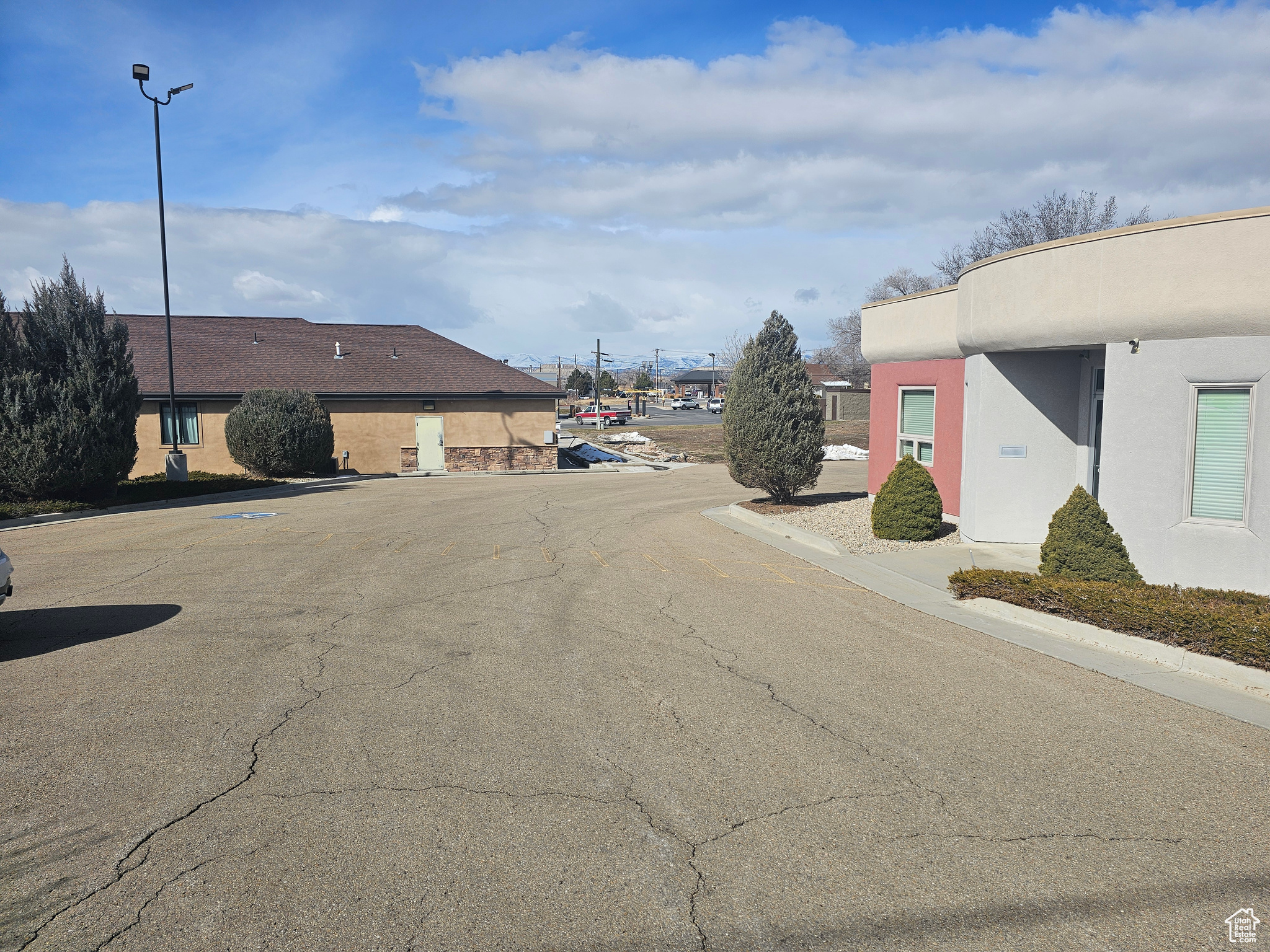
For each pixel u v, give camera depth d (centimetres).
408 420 3334
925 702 714
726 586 1173
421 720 673
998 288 1285
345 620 980
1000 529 1430
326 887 441
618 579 1216
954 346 1577
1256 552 1005
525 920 414
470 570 1277
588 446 4116
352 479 2925
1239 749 614
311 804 530
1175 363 1055
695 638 910
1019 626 961
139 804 532
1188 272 1022
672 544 1530
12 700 715
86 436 2000
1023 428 1404
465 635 920
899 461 1525
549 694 732
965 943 395
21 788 552
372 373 3403
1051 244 1177
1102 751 613
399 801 535
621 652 856
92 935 401
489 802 535
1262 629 760
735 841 488
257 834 495
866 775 575
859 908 423
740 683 763
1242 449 1022
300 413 2858
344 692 737
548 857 470
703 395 14075
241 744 625
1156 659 829
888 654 852
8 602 1073
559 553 1425
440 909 423
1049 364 1394
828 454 3972
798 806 530
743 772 579
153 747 619
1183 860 465
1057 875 452
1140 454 1091
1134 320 1073
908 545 1442
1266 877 448
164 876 450
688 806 530
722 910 422
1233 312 996
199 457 3067
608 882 446
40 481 1956
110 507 2075
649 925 411
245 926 409
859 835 494
